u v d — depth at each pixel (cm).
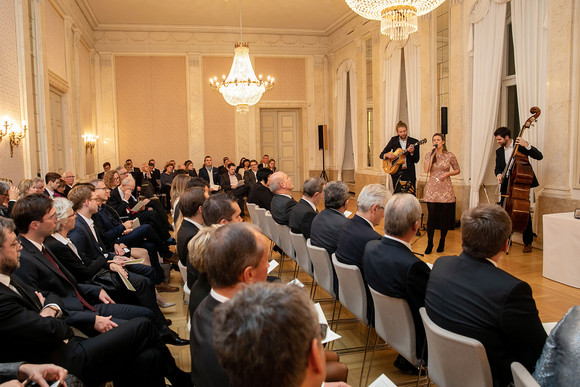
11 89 584
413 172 725
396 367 292
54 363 209
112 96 1254
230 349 84
